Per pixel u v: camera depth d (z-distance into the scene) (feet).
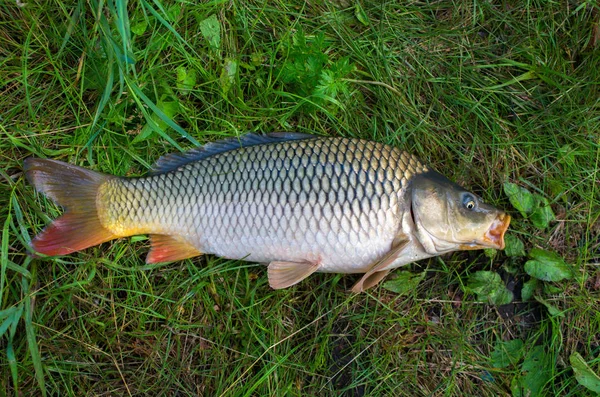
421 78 2.66
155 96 2.54
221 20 2.60
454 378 2.54
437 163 2.64
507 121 2.67
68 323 2.45
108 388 2.45
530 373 2.54
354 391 2.54
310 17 2.66
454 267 2.60
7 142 2.47
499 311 2.60
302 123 2.62
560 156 2.63
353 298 2.55
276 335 2.52
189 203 2.35
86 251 2.48
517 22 2.68
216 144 2.43
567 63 2.68
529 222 2.60
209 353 2.51
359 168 2.31
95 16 2.40
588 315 2.56
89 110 2.54
